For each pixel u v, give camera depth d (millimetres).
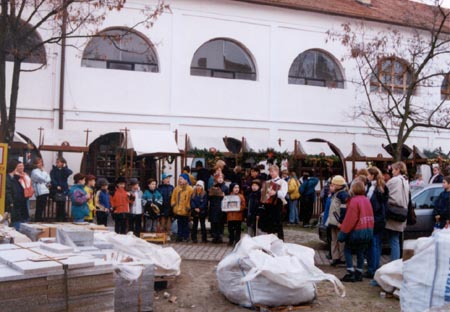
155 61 18719
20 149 16297
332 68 21516
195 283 8109
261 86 20031
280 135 20266
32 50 12531
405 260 6180
